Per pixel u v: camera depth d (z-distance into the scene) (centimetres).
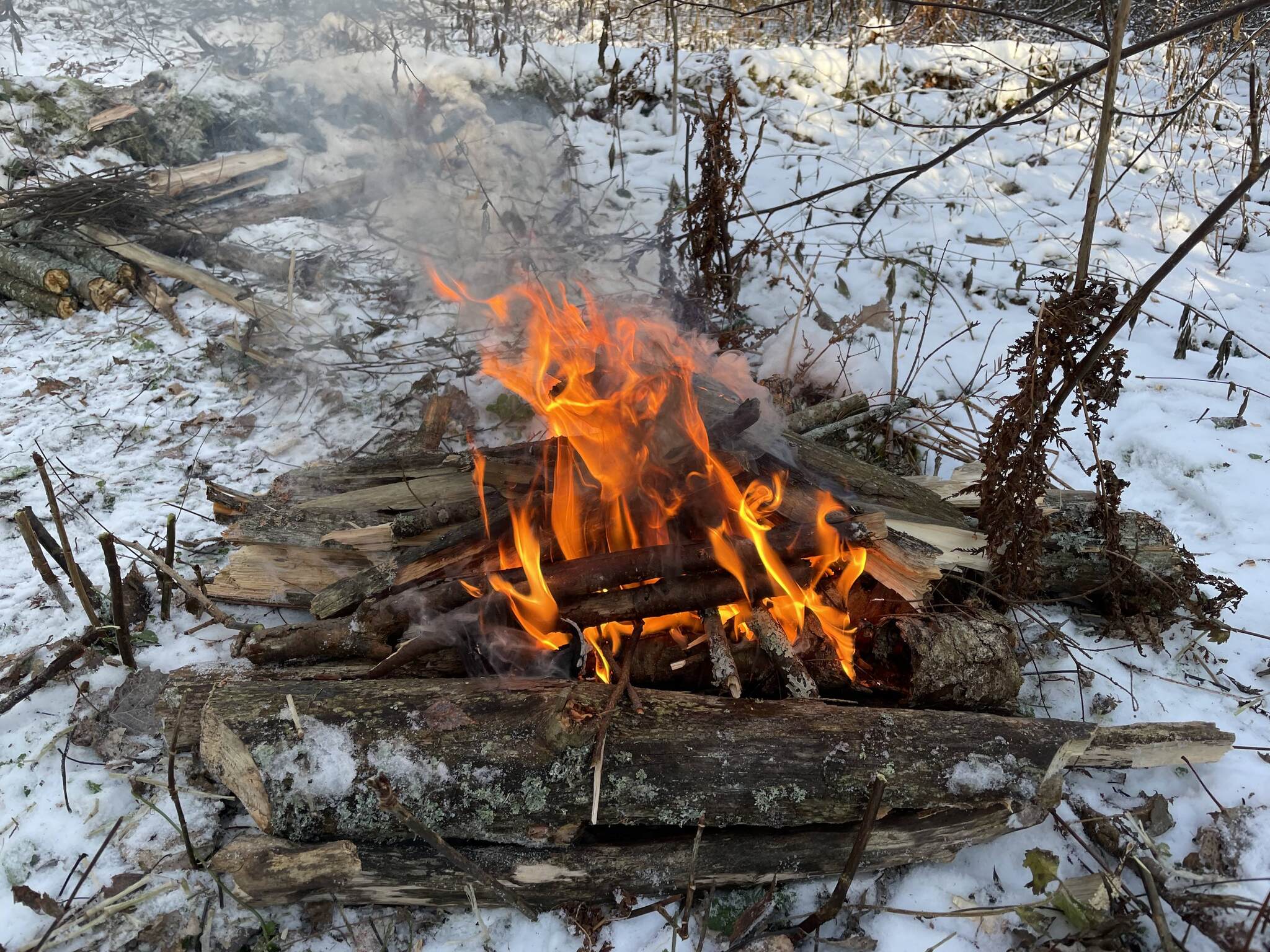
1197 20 297
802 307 511
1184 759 255
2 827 253
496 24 795
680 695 245
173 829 251
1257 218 604
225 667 282
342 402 444
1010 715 276
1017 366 464
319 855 219
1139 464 411
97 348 491
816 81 732
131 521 370
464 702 236
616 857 231
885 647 272
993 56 738
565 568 263
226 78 677
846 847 236
